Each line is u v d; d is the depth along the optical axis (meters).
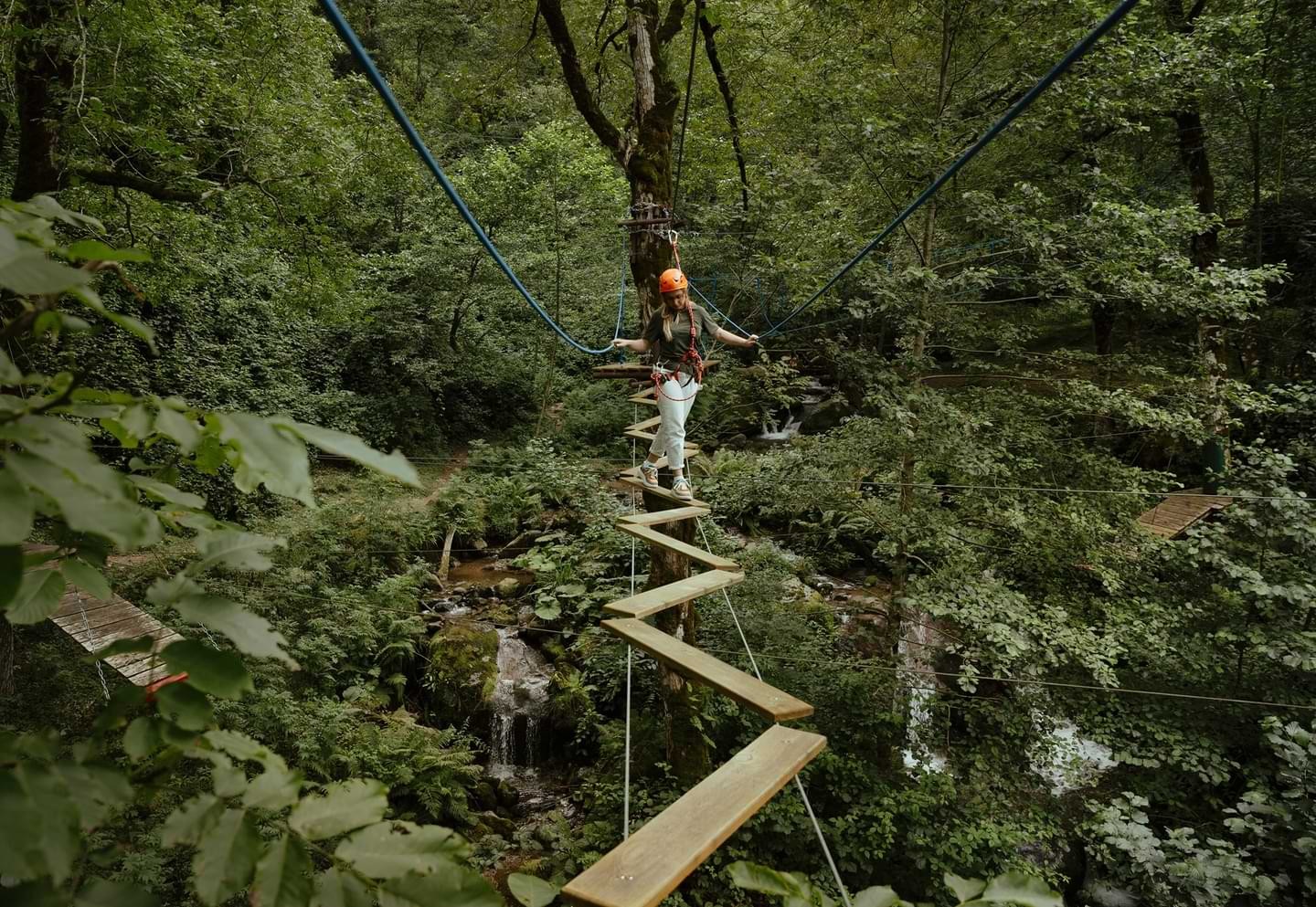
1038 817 7.16
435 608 11.45
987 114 8.57
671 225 7.28
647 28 7.79
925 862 6.93
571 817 8.38
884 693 8.18
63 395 0.70
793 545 11.98
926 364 8.41
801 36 11.16
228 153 7.87
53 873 0.63
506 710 9.63
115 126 6.64
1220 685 7.25
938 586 7.66
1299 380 12.23
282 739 7.33
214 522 0.97
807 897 1.05
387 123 8.91
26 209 0.85
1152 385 8.77
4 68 5.91
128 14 6.46
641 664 9.30
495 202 16.70
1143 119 11.26
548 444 16.23
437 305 17.31
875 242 5.26
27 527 0.57
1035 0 7.91
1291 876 5.78
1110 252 7.80
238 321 13.65
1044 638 7.04
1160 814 7.27
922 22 8.70
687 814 1.87
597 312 17.98
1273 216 13.38
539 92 16.98
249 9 7.82
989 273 7.71
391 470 0.72
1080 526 7.65
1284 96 11.64
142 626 7.19
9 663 6.52
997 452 7.86
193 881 0.73
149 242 7.89
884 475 8.67
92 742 0.77
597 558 11.94
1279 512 6.75
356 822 0.84
